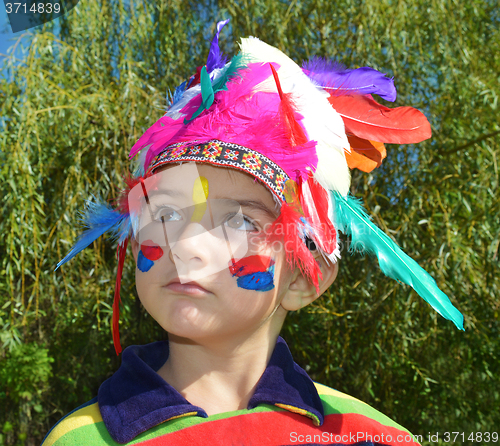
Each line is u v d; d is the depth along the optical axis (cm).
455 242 183
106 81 203
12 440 254
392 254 83
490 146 203
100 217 83
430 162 203
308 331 221
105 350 232
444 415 215
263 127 69
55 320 226
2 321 190
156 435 64
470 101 203
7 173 176
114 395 70
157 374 70
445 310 79
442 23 204
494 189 201
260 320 68
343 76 94
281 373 75
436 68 207
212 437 65
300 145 70
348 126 89
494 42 234
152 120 187
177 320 63
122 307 196
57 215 190
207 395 71
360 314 198
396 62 201
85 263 205
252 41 84
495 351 211
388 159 202
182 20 215
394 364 209
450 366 215
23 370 230
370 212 189
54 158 193
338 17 205
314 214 72
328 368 199
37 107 189
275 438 68
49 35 194
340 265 196
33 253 183
